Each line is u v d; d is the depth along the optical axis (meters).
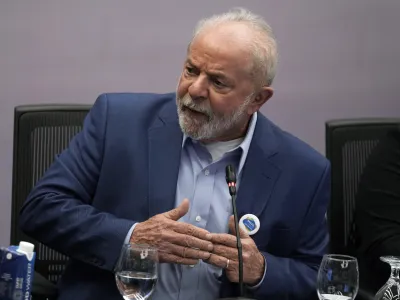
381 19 10.09
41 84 9.46
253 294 5.32
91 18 9.45
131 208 5.49
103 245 5.16
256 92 5.50
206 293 5.46
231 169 4.94
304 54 9.97
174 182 5.56
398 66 10.17
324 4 9.93
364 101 10.15
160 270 5.42
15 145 6.75
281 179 5.74
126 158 5.57
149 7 9.52
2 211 9.55
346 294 4.55
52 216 5.33
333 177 7.55
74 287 5.39
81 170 5.58
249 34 5.35
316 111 10.08
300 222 5.73
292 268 5.49
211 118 5.32
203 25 5.41
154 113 5.83
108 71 9.55
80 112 6.92
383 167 7.61
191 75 5.30
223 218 5.59
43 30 9.39
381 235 7.40
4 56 9.37
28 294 4.09
